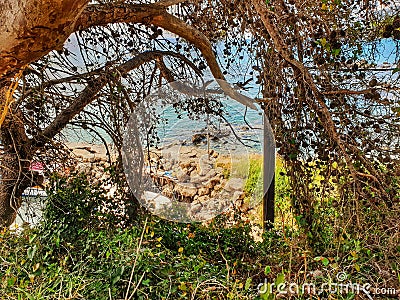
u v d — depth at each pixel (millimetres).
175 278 1682
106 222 2352
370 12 1689
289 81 1625
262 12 1396
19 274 1698
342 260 1655
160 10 2090
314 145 1600
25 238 2084
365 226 1605
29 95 2291
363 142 1483
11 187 2438
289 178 1846
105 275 1672
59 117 2410
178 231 2363
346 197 1545
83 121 2502
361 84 1479
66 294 1547
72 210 2262
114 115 2432
